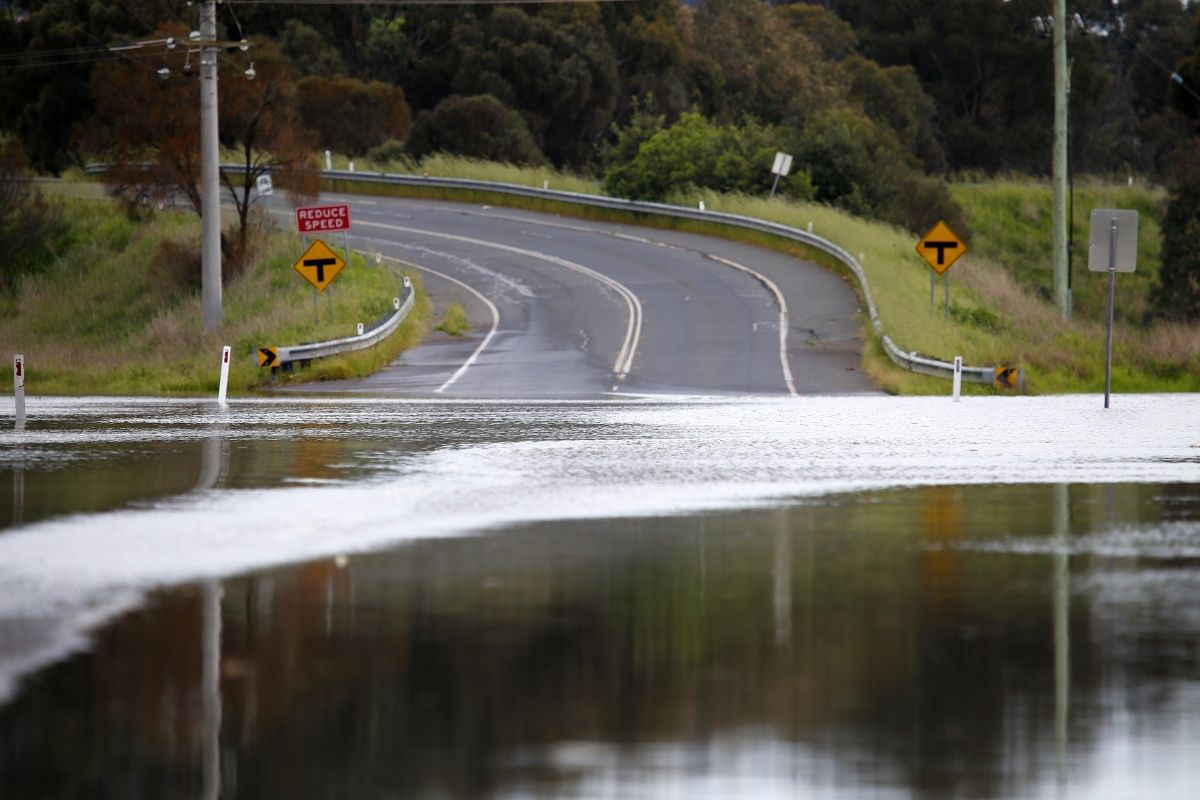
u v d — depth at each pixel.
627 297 158.62
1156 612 30.70
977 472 57.06
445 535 41.28
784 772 19.94
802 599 32.19
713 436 72.12
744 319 144.00
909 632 28.81
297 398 105.25
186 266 180.75
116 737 21.72
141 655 26.91
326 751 20.95
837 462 60.44
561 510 46.28
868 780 19.61
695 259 181.25
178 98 180.25
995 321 147.25
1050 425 79.06
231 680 25.08
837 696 23.92
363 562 36.94
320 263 133.12
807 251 180.12
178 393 115.19
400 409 92.06
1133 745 21.22
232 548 38.97
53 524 43.06
